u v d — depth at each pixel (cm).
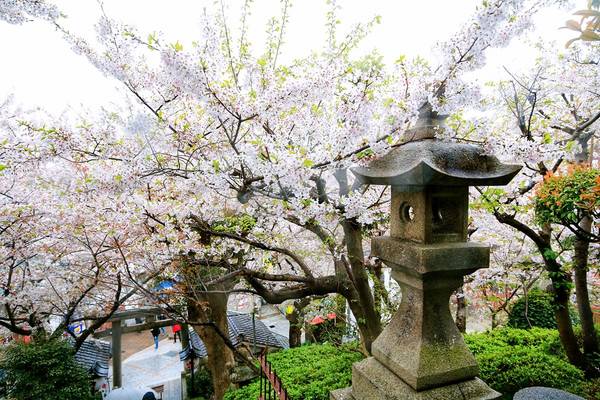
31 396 500
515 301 849
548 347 580
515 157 295
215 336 750
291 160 293
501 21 226
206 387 1127
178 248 483
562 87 526
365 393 282
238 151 353
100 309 827
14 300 625
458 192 255
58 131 374
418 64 305
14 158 372
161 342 1722
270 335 1131
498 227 637
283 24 356
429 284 253
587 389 448
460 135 337
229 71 353
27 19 246
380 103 304
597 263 539
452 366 254
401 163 252
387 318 680
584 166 418
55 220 548
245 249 574
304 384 495
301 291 520
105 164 430
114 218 465
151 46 268
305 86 300
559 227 639
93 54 307
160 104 374
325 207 349
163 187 485
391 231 288
